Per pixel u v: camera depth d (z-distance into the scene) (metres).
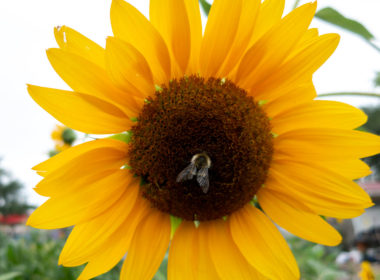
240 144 0.14
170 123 0.13
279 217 0.14
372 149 0.13
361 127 0.18
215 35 0.13
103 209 0.13
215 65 0.14
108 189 0.13
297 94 0.14
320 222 0.13
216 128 0.13
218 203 0.14
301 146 0.14
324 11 0.16
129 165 0.14
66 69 0.12
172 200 0.14
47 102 0.12
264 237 0.14
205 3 0.16
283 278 0.13
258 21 0.13
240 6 0.12
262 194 0.14
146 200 0.14
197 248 0.14
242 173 0.14
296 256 0.30
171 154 0.13
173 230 0.14
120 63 0.12
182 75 0.14
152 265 0.13
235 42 0.13
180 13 0.12
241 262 0.14
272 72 0.13
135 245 0.13
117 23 0.12
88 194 0.12
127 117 0.13
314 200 0.14
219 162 0.14
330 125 0.14
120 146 0.13
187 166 0.13
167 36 0.13
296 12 0.12
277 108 0.14
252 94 0.14
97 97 0.12
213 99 0.14
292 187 0.14
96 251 0.12
